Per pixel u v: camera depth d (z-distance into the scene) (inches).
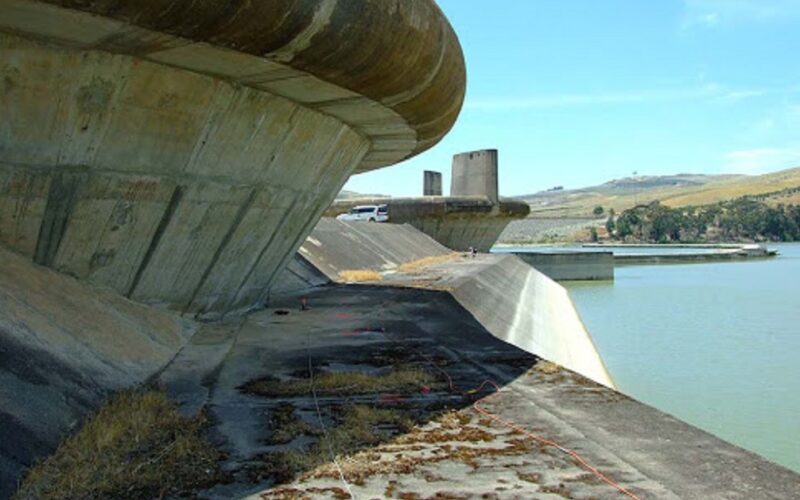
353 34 349.4
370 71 393.4
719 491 209.8
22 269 351.3
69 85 332.5
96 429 250.8
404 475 221.6
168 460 231.8
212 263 491.5
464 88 571.5
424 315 599.8
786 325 1302.9
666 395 775.1
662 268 2989.7
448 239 2258.9
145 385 328.8
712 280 2367.1
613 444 251.8
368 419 279.6
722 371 897.5
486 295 953.5
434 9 419.2
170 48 326.6
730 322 1364.4
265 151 464.1
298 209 574.6
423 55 419.5
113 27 296.8
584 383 345.7
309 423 276.1
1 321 292.4
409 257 1445.6
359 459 235.3
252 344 450.0
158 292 457.7
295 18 316.8
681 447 248.7
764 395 767.1
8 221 353.4
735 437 620.7
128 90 353.1
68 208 368.2
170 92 369.4
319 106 474.0
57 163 350.3
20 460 218.4
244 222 494.0
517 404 306.0
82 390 287.1
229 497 203.8
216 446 247.6
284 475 220.7
